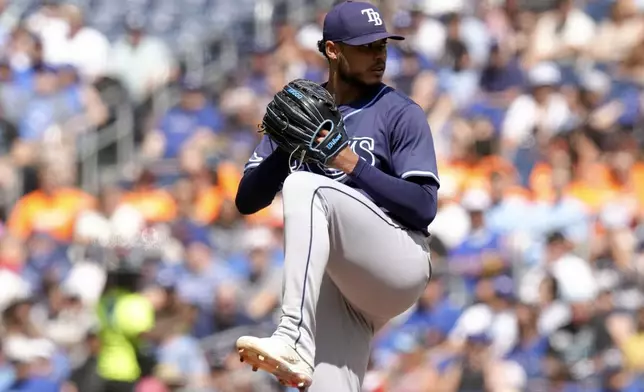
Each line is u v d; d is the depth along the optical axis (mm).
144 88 50844
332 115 13602
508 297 35500
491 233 38812
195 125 46344
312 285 13227
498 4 52375
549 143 44125
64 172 43906
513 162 43906
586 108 46594
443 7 52000
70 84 48219
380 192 13688
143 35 52062
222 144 44844
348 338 14633
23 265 39438
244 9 56344
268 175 14664
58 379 34562
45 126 46781
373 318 14820
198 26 55438
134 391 33750
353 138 14273
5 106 46469
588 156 43938
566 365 34531
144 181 42094
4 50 48688
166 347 34062
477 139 44250
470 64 48875
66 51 50688
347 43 14273
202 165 42875
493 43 49625
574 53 50875
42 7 52750
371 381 34031
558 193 41719
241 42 54656
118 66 51375
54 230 41844
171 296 34750
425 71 48125
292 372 13039
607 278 37781
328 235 13500
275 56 50000
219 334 35250
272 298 36062
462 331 34969
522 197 41438
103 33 53406
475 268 36906
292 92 13602
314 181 13586
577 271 36625
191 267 37031
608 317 35531
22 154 44031
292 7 56406
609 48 51344
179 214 40812
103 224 40438
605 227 40156
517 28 51594
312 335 13273
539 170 42812
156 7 55875
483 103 47000
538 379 34312
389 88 14641
